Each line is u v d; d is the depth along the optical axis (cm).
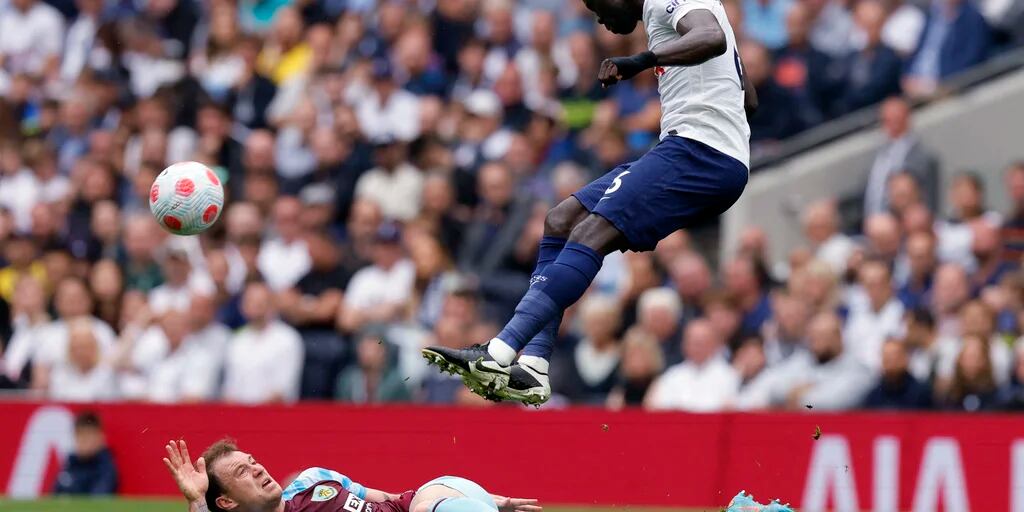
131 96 5734
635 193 2183
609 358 3994
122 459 3812
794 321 3866
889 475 3497
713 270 4975
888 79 4853
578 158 4756
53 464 3841
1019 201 4197
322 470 2538
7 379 4562
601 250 2186
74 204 5197
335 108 5231
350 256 4538
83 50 6078
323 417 3741
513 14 5462
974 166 4653
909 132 4612
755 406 3825
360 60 5378
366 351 4109
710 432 3591
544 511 3559
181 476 2372
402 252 4406
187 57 6041
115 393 4288
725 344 3991
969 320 3688
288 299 4394
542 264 2297
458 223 4597
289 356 4216
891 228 4238
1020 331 3847
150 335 4344
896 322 3972
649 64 2064
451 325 4000
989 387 3644
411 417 3719
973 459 3462
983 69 4691
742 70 2264
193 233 2531
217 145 5206
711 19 2128
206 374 4231
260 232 4703
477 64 5250
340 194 4978
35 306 4606
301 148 5159
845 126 4778
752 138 4959
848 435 3522
